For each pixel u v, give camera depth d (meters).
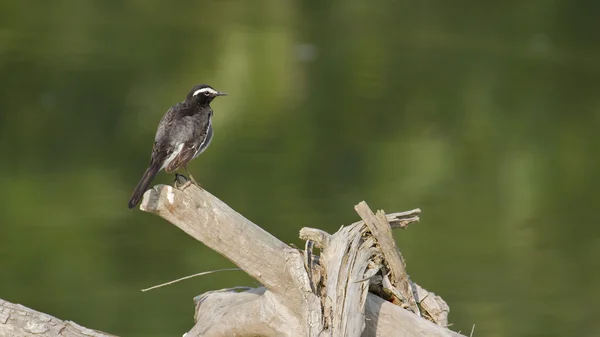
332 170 20.95
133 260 15.77
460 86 27.52
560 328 13.71
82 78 27.02
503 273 15.45
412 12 34.69
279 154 21.78
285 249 6.93
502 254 16.42
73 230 16.92
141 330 13.40
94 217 17.69
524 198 19.95
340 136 23.33
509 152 22.89
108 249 16.27
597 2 30.64
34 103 25.00
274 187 19.67
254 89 27.17
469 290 14.83
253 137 23.08
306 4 36.38
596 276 15.32
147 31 32.38
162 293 14.45
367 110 25.53
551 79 27.97
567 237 17.42
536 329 13.59
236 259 6.87
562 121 25.19
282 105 25.78
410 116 25.17
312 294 6.74
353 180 20.44
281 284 6.91
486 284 15.00
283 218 17.56
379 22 34.09
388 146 22.80
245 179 20.16
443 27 33.53
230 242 6.82
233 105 25.69
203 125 8.43
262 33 32.47
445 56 30.39
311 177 20.41
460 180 20.89
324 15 35.25
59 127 23.30
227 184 19.86
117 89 26.36
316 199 18.88
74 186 19.39
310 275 6.93
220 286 14.78
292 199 18.84
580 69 28.84
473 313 14.05
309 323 6.58
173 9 35.59
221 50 30.41
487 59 29.88
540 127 24.83
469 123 24.84
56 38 31.08
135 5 35.75
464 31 33.22
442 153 22.47
